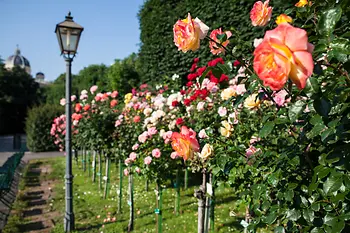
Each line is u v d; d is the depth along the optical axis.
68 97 4.83
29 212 5.66
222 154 1.91
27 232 4.68
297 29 0.71
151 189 6.34
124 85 15.23
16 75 32.78
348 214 1.09
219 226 4.02
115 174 8.24
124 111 5.52
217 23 6.66
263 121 1.49
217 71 1.28
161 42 9.31
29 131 15.46
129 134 4.95
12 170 7.05
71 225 4.65
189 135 1.45
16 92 32.31
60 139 10.56
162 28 9.20
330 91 0.98
